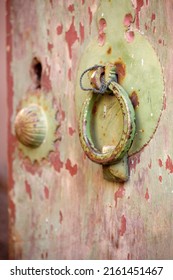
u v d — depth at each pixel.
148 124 0.92
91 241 1.02
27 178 1.12
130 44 0.94
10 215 1.16
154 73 0.91
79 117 0.97
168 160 0.90
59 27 1.05
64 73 1.04
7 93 1.15
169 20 0.89
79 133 0.96
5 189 1.53
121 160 0.95
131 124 0.91
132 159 0.95
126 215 0.96
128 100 0.92
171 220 0.90
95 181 1.00
